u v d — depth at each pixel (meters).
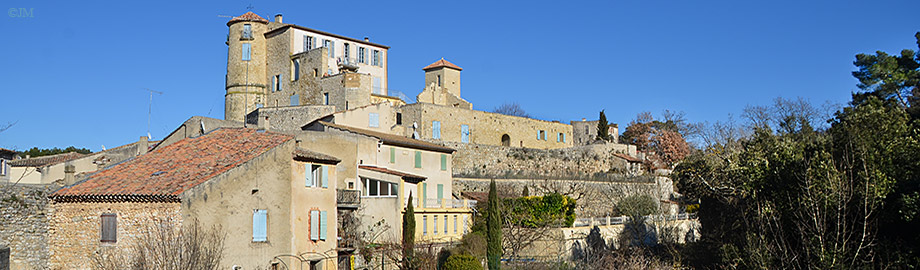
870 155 36.28
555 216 57.75
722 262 41.50
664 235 55.44
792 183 38.09
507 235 52.09
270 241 35.44
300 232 37.03
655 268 45.03
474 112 82.81
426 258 44.38
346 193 42.06
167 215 32.03
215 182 33.31
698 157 53.81
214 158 35.97
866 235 33.94
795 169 38.19
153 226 32.12
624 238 60.38
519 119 88.50
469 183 69.50
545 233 55.56
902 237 34.59
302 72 80.44
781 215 38.00
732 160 46.97
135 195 32.41
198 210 32.53
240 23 83.56
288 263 35.97
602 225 61.12
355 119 70.00
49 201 33.88
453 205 56.56
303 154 37.69
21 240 32.56
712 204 49.41
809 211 35.91
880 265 32.97
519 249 52.00
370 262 44.56
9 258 29.20
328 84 77.81
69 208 33.75
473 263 44.09
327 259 39.00
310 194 38.19
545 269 47.31
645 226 65.00
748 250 36.66
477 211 58.69
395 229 48.56
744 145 51.09
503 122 86.31
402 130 74.44
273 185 35.97
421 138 75.94
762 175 40.28
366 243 44.72
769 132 45.69
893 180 35.56
